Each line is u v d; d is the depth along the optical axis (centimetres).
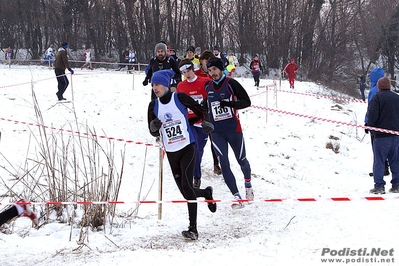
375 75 830
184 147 534
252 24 4347
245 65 4419
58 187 607
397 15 4362
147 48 4447
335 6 4316
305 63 4247
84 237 517
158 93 534
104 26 4622
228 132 664
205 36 4534
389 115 687
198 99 729
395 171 702
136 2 4612
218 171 859
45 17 4575
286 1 4269
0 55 4419
